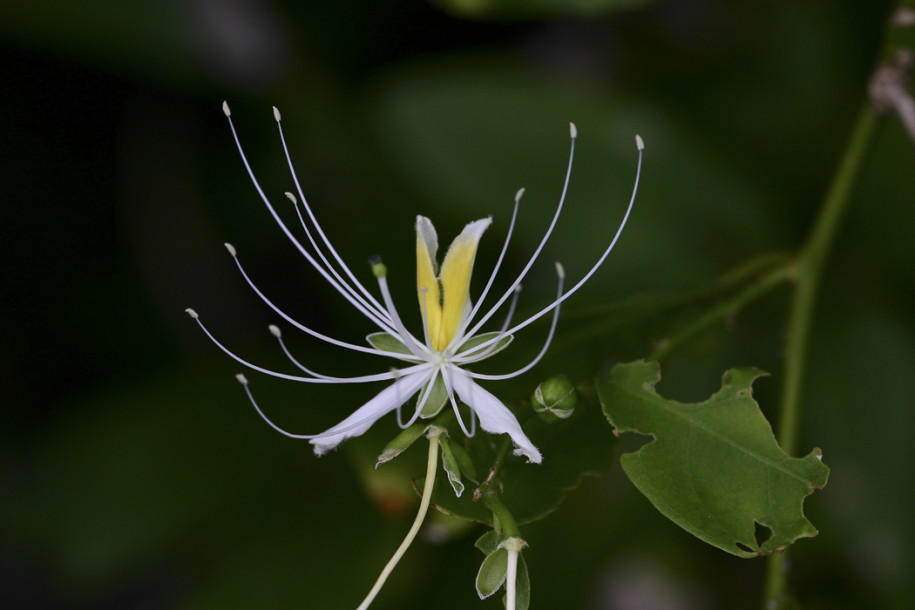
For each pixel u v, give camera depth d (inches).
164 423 17.5
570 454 15.4
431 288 15.2
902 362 17.2
